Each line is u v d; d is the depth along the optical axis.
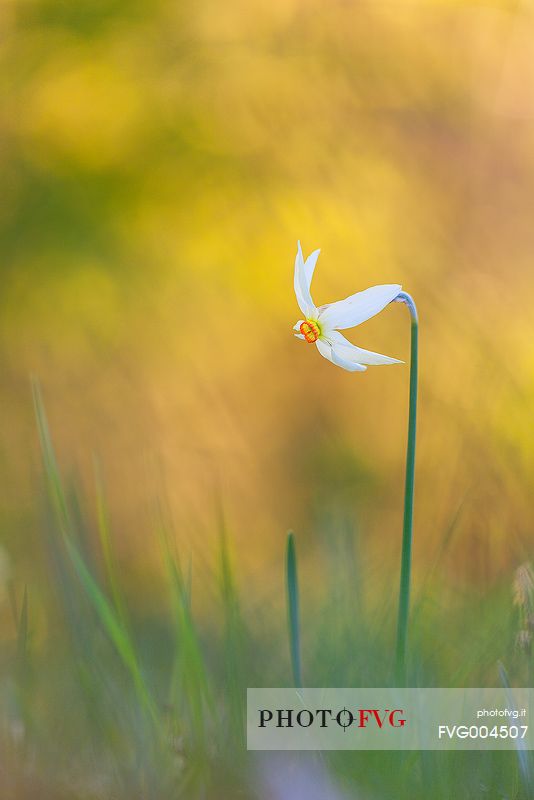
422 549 1.50
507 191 3.19
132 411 3.04
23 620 1.30
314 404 3.15
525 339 2.62
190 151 3.13
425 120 3.26
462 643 1.33
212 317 3.20
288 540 1.27
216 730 1.27
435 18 3.29
